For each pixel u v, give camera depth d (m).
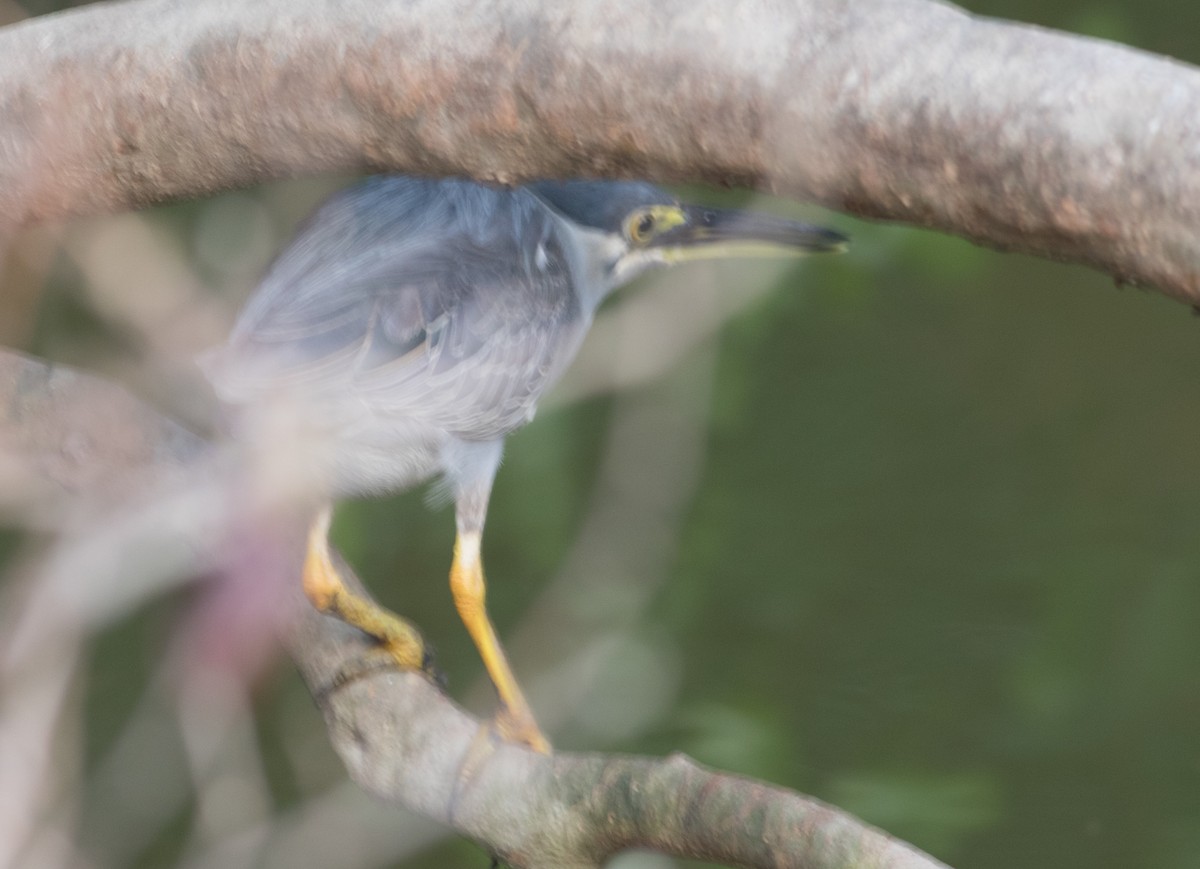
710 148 6.45
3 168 7.10
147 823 7.51
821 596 7.69
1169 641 7.64
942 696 7.61
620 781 7.15
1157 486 7.80
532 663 7.54
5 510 7.13
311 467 7.22
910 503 7.78
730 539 7.73
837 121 6.11
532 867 7.17
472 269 7.27
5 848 7.10
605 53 6.50
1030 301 7.97
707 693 7.57
